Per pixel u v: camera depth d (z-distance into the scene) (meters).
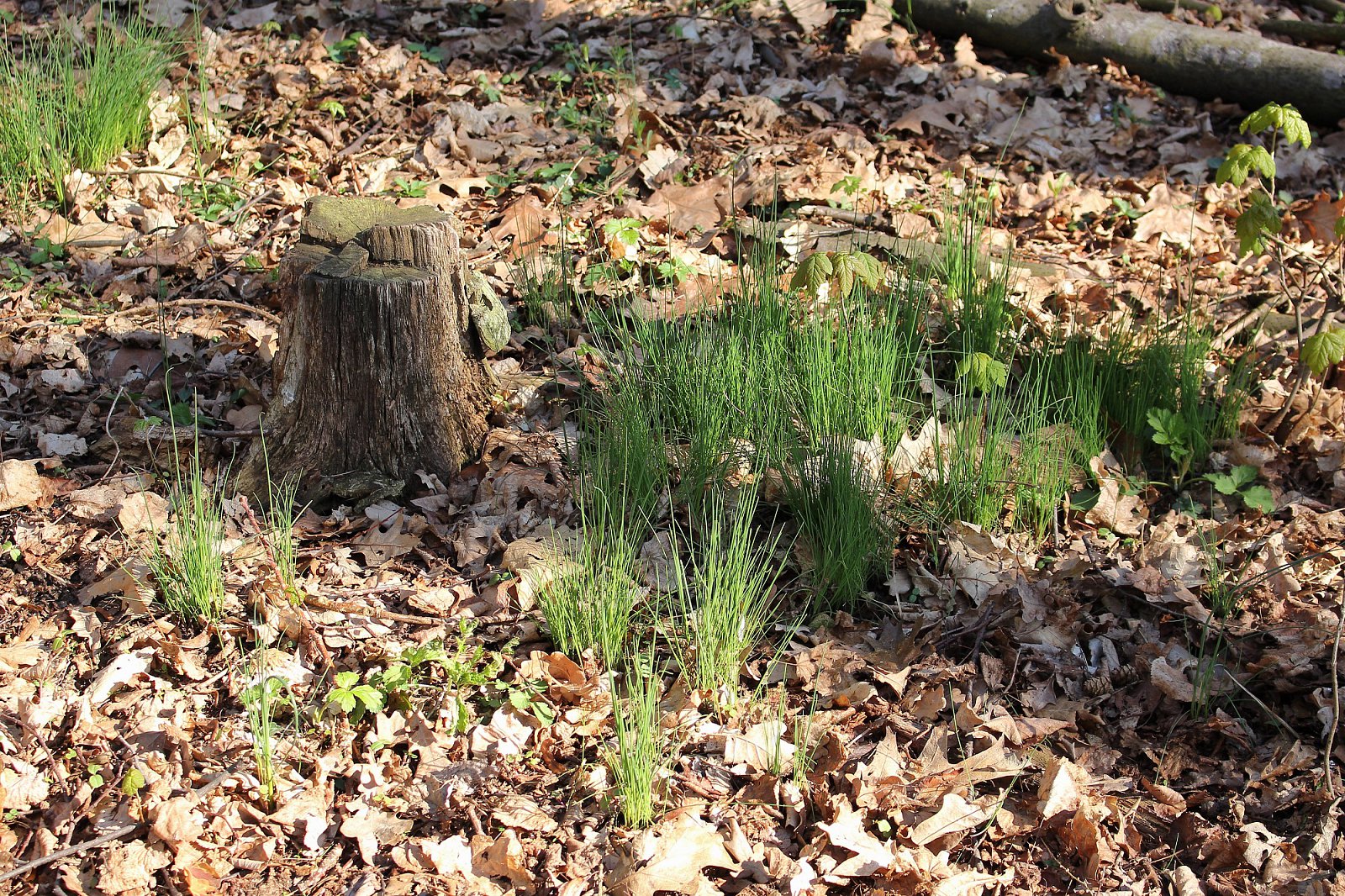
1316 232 5.34
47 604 3.20
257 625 3.12
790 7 6.79
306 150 5.55
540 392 4.10
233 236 4.91
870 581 3.46
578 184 5.34
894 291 4.39
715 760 2.84
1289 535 3.63
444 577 3.37
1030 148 5.95
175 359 4.25
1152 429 3.99
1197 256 5.21
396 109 5.87
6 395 4.02
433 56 6.38
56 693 2.90
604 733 2.89
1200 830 2.69
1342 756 2.87
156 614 3.16
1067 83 6.39
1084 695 3.08
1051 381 4.13
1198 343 4.09
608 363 3.96
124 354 4.23
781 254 4.82
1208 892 2.58
